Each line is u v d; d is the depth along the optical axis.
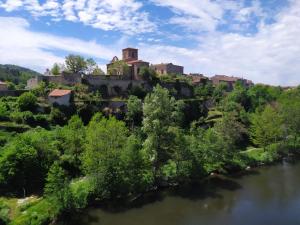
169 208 61.22
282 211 60.72
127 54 178.38
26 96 97.75
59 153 72.81
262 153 99.75
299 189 72.81
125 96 122.62
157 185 71.31
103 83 123.44
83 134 79.62
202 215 58.44
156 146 73.00
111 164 63.41
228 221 56.31
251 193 70.06
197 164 77.81
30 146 65.31
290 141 112.94
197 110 129.75
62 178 58.59
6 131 84.75
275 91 185.75
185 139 76.25
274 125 103.19
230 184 76.00
